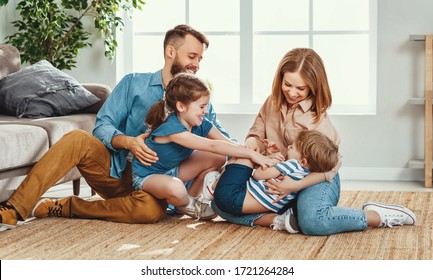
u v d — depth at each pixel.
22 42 5.12
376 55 4.95
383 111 4.87
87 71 5.24
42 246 2.80
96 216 3.26
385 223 3.09
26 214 3.14
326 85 3.10
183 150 3.16
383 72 4.84
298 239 2.90
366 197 3.98
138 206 3.16
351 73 5.09
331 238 2.92
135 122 3.38
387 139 4.88
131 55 5.33
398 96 4.84
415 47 4.80
